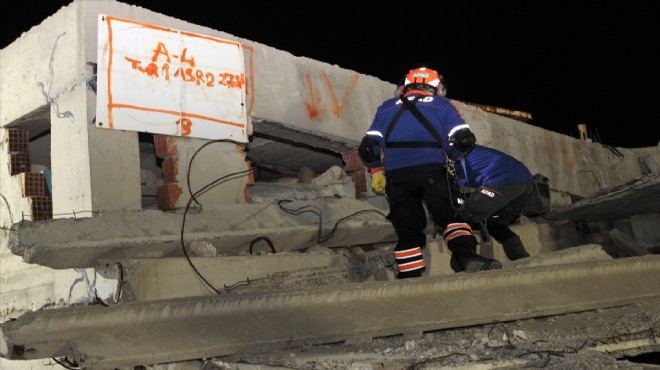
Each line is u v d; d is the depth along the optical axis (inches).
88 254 208.2
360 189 315.9
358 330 168.1
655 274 218.2
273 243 255.0
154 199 284.7
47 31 255.3
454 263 235.6
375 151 230.7
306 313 169.0
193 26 262.7
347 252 289.0
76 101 238.7
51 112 252.2
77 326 150.8
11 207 273.1
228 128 264.4
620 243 337.1
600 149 471.8
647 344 168.4
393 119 221.1
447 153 220.4
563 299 194.4
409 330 172.7
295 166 372.5
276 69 286.2
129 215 223.0
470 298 185.9
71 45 241.1
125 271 205.0
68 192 241.4
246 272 231.3
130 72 241.0
